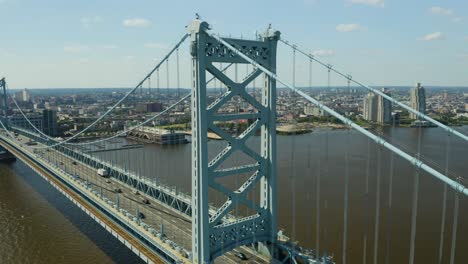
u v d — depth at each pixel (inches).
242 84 1502.2
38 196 3097.9
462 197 2593.5
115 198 2372.0
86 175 3021.7
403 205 2449.6
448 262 1754.4
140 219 1945.1
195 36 1379.2
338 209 2390.5
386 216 2263.8
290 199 2593.5
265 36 1572.3
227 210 1524.4
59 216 2620.6
